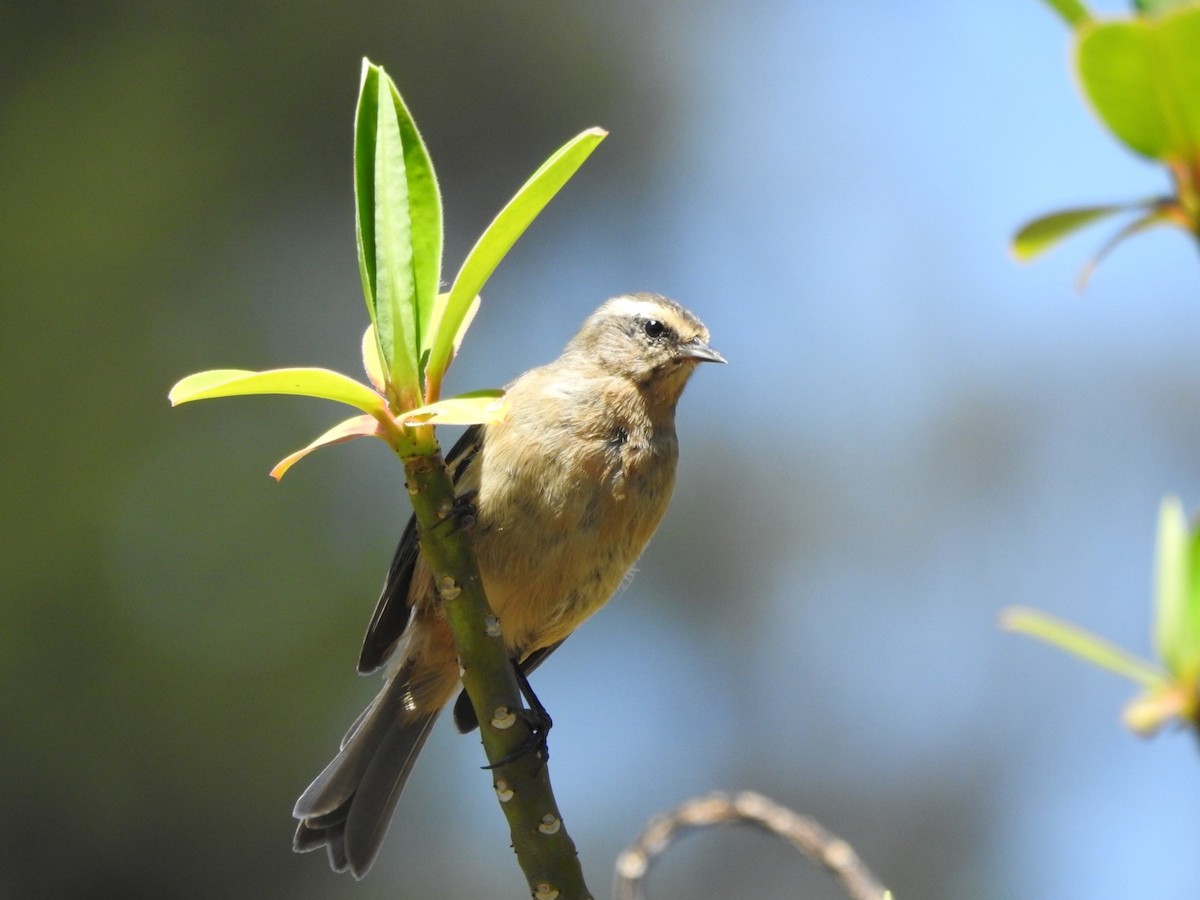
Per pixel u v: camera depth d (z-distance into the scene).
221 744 13.90
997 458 15.70
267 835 13.83
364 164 3.89
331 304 15.88
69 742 13.83
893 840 14.16
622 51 16.81
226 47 16.06
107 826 13.71
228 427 15.05
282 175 16.03
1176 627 2.91
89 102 15.73
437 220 3.97
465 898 13.83
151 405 15.02
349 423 3.94
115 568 14.35
